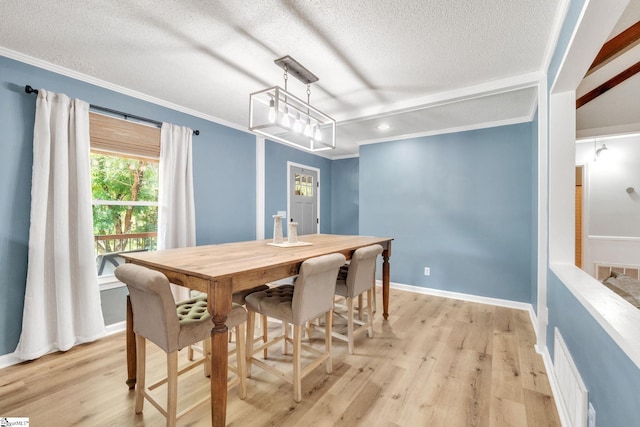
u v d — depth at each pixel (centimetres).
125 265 152
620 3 115
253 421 156
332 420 157
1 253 211
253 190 422
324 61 222
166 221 302
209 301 140
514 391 181
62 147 228
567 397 147
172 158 309
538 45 196
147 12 170
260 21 177
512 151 343
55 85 234
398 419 158
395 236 425
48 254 225
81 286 238
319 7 164
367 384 189
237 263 165
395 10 166
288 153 498
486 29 181
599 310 101
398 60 219
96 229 274
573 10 142
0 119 209
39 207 218
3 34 191
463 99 275
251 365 206
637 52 241
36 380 191
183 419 157
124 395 177
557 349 174
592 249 398
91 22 179
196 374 201
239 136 401
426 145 400
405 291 411
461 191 375
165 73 246
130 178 298
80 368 206
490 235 356
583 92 304
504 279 348
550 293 204
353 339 249
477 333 269
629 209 380
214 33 190
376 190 442
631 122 355
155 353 229
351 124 365
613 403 95
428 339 257
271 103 216
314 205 559
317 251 214
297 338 172
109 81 261
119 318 282
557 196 198
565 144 196
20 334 217
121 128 273
